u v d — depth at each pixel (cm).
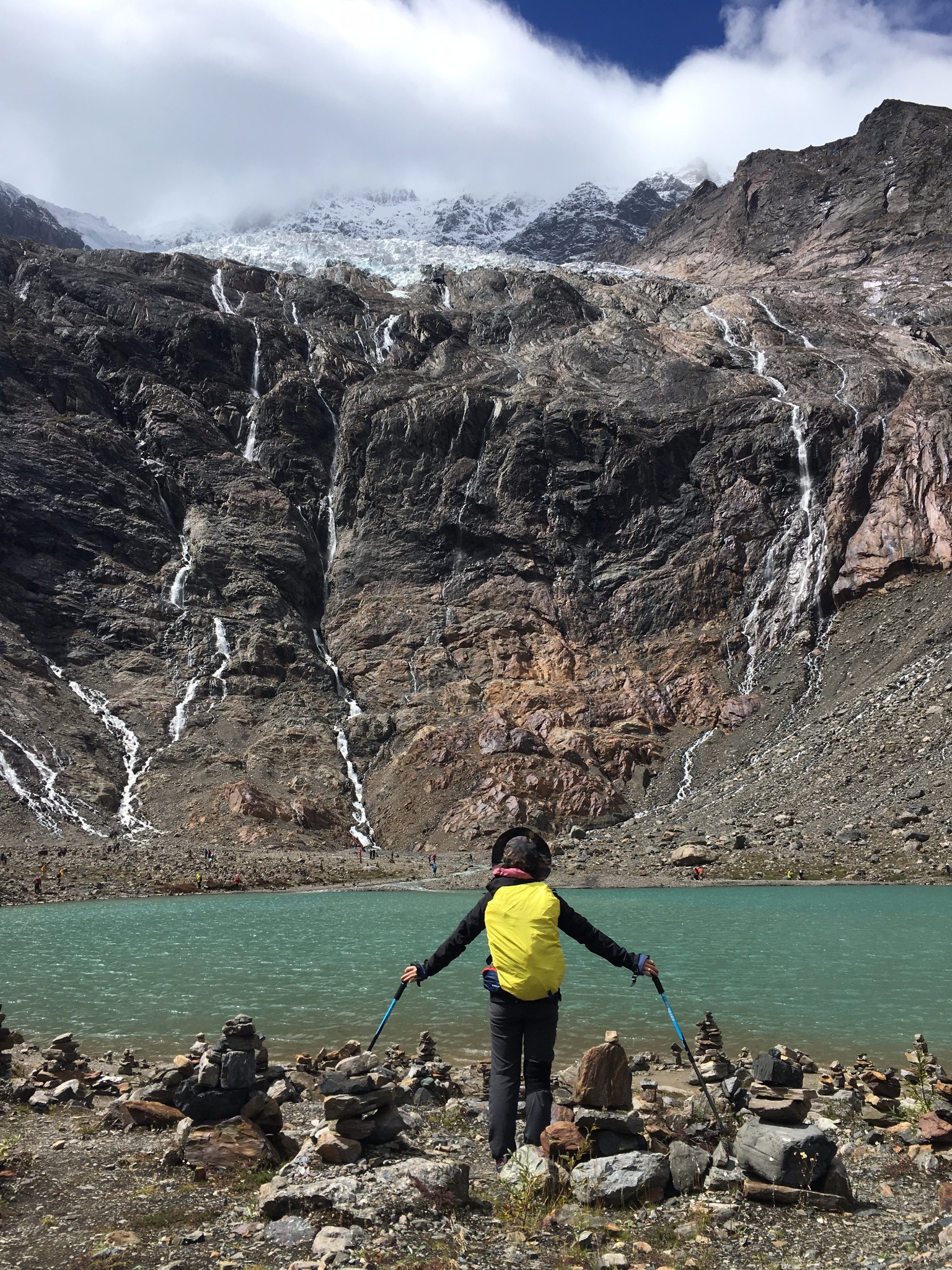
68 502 10906
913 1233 636
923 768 6731
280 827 8106
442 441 12444
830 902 4597
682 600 11056
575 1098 839
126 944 3359
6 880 5847
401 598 11406
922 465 10544
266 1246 599
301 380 13438
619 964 747
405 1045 1571
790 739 8525
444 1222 639
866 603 10256
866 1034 1642
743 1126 800
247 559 11388
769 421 11831
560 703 9925
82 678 9775
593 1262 584
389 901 5441
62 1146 862
